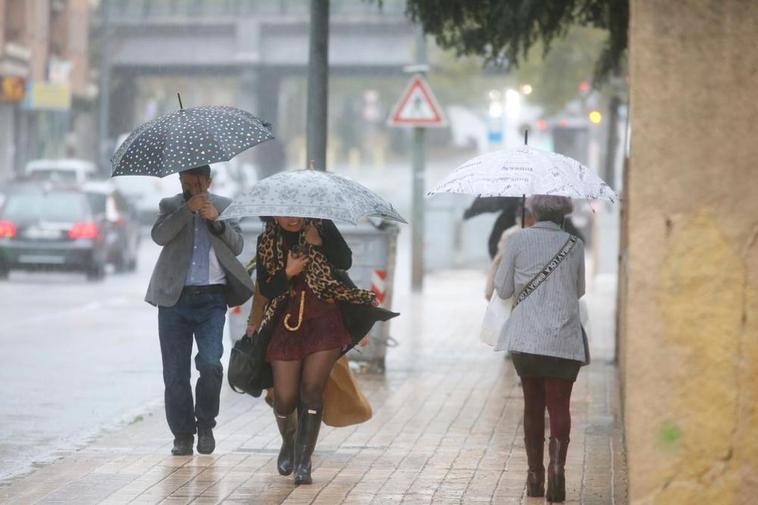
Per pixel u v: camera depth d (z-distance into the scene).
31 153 142.12
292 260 20.97
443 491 21.27
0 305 57.72
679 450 15.66
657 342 15.67
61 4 148.75
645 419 15.71
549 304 20.17
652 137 15.63
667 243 15.65
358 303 21.17
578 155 104.62
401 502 20.42
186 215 23.53
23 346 43.12
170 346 23.91
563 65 82.88
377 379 35.00
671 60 15.60
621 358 28.80
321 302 21.28
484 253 86.00
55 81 139.12
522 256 20.31
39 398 32.28
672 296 15.65
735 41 15.52
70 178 108.88
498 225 37.62
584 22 34.62
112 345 43.72
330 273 21.09
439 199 83.06
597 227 79.50
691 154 15.60
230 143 22.20
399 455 24.38
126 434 26.83
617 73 39.00
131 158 22.20
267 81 173.25
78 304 59.03
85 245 71.88
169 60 166.25
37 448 25.64
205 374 23.88
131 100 176.25
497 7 32.56
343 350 21.47
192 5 163.38
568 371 20.22
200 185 23.33
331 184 20.75
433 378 35.31
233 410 29.91
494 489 21.42
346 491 21.22
